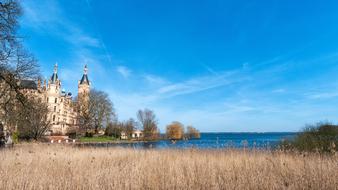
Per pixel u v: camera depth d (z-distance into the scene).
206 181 7.43
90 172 8.70
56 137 62.31
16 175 8.05
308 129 16.52
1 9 20.19
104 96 74.44
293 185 6.62
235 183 7.16
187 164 10.02
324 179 7.06
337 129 16.12
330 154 11.49
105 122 74.88
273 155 11.59
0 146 22.45
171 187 7.06
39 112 49.41
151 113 81.31
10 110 30.05
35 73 26.59
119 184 7.06
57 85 92.50
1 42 21.30
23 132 48.25
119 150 14.95
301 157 10.48
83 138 69.38
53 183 7.21
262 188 6.64
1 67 22.91
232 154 11.61
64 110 101.19
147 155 12.97
